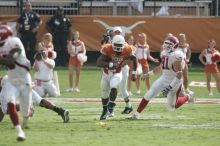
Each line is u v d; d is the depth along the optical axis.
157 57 69.56
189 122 32.81
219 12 71.44
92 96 48.34
